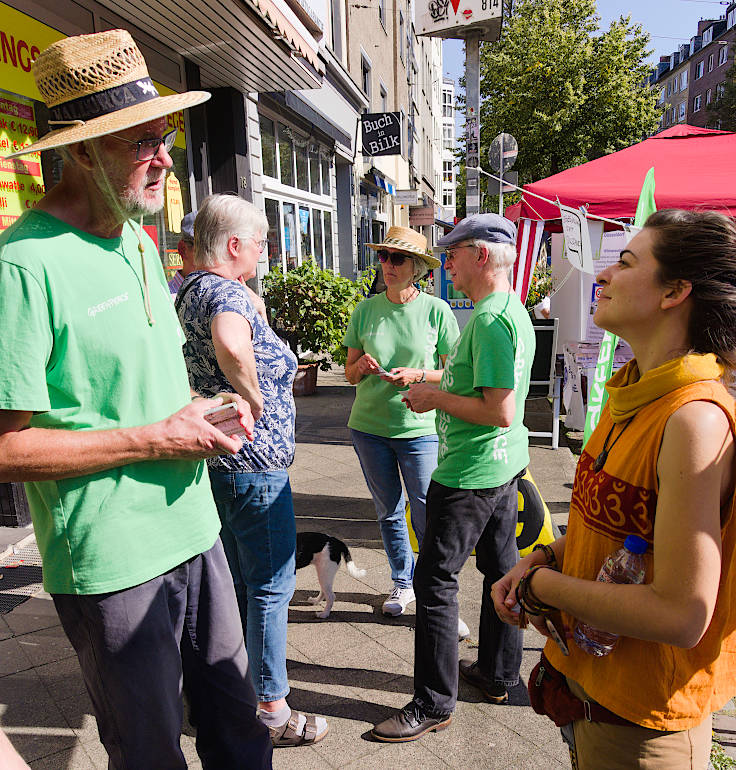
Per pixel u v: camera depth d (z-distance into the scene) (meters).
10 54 3.78
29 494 1.47
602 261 6.80
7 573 3.49
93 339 1.37
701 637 1.09
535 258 6.07
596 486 1.25
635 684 1.20
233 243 2.16
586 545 1.27
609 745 1.26
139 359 1.47
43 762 2.16
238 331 1.99
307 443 6.34
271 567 2.22
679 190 5.11
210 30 5.15
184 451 1.41
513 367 2.16
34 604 3.19
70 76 1.33
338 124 13.23
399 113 13.22
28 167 3.96
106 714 1.50
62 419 1.37
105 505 1.40
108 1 4.51
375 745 2.29
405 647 2.91
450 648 2.31
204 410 1.45
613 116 21.50
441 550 2.27
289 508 2.26
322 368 8.71
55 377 1.35
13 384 1.24
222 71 6.52
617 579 1.18
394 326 3.08
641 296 1.19
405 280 3.05
